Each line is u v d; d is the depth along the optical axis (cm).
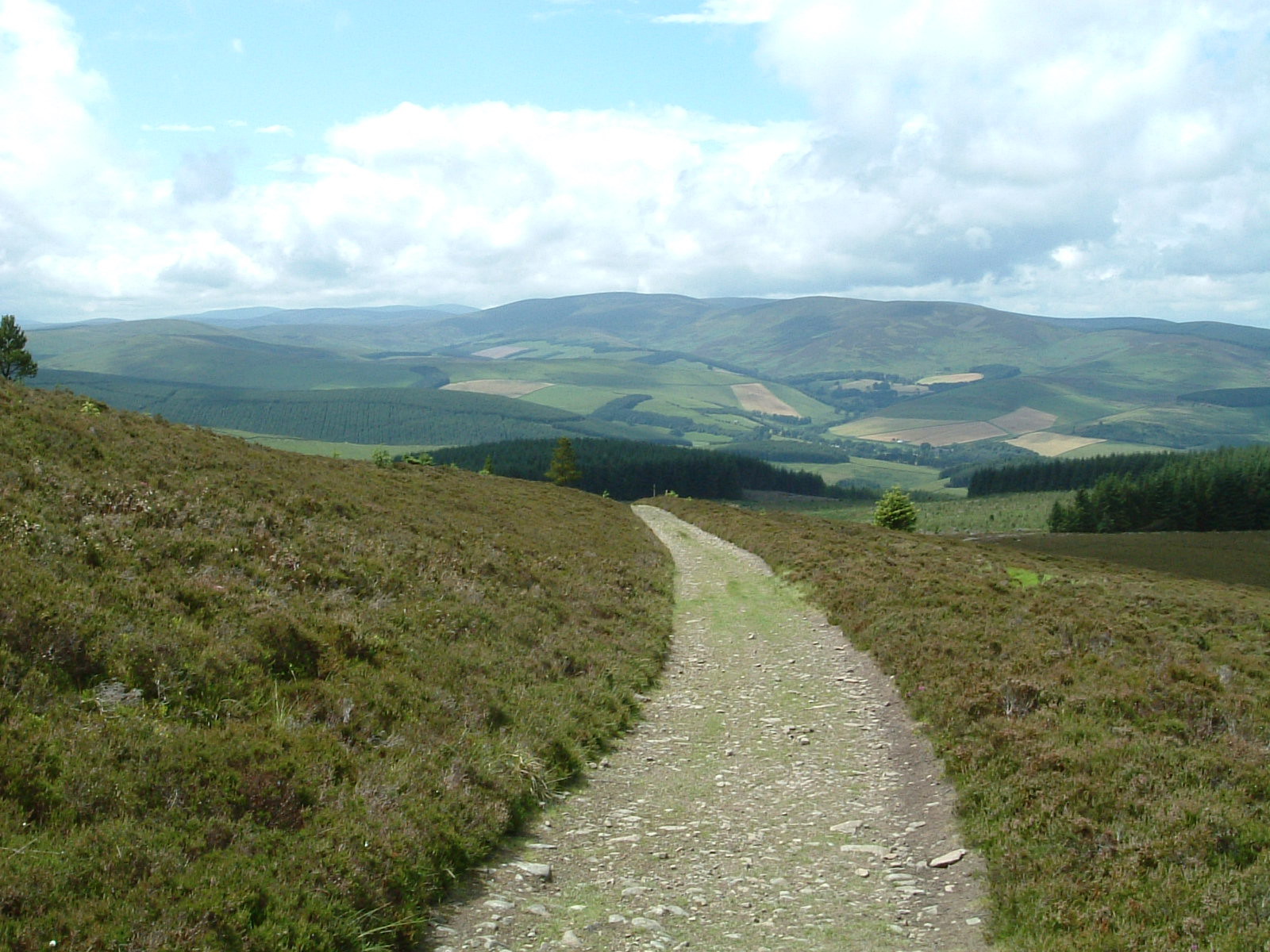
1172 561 7912
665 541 5119
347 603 1639
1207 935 740
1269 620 2848
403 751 1123
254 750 948
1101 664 1658
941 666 1795
